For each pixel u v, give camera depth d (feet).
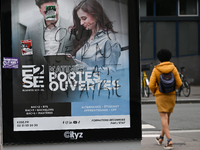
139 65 13.53
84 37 13.32
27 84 13.03
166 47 66.44
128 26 13.47
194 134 24.41
